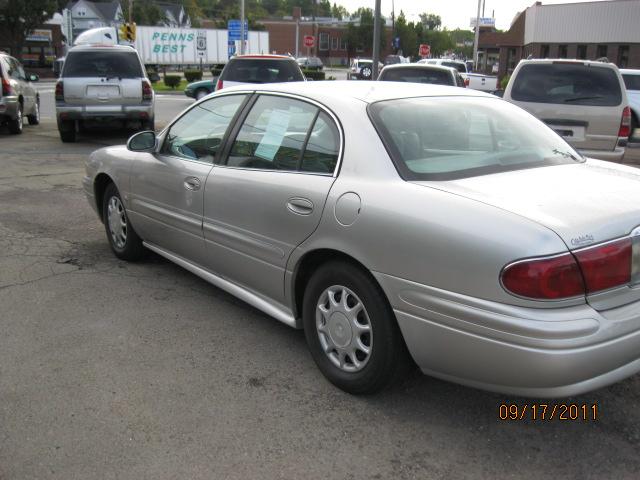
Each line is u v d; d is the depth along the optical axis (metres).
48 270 5.29
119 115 12.71
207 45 45.56
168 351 3.87
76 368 3.64
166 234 4.77
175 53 44.12
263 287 3.87
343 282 3.27
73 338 4.02
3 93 13.43
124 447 2.92
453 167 3.26
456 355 2.81
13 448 2.90
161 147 4.83
